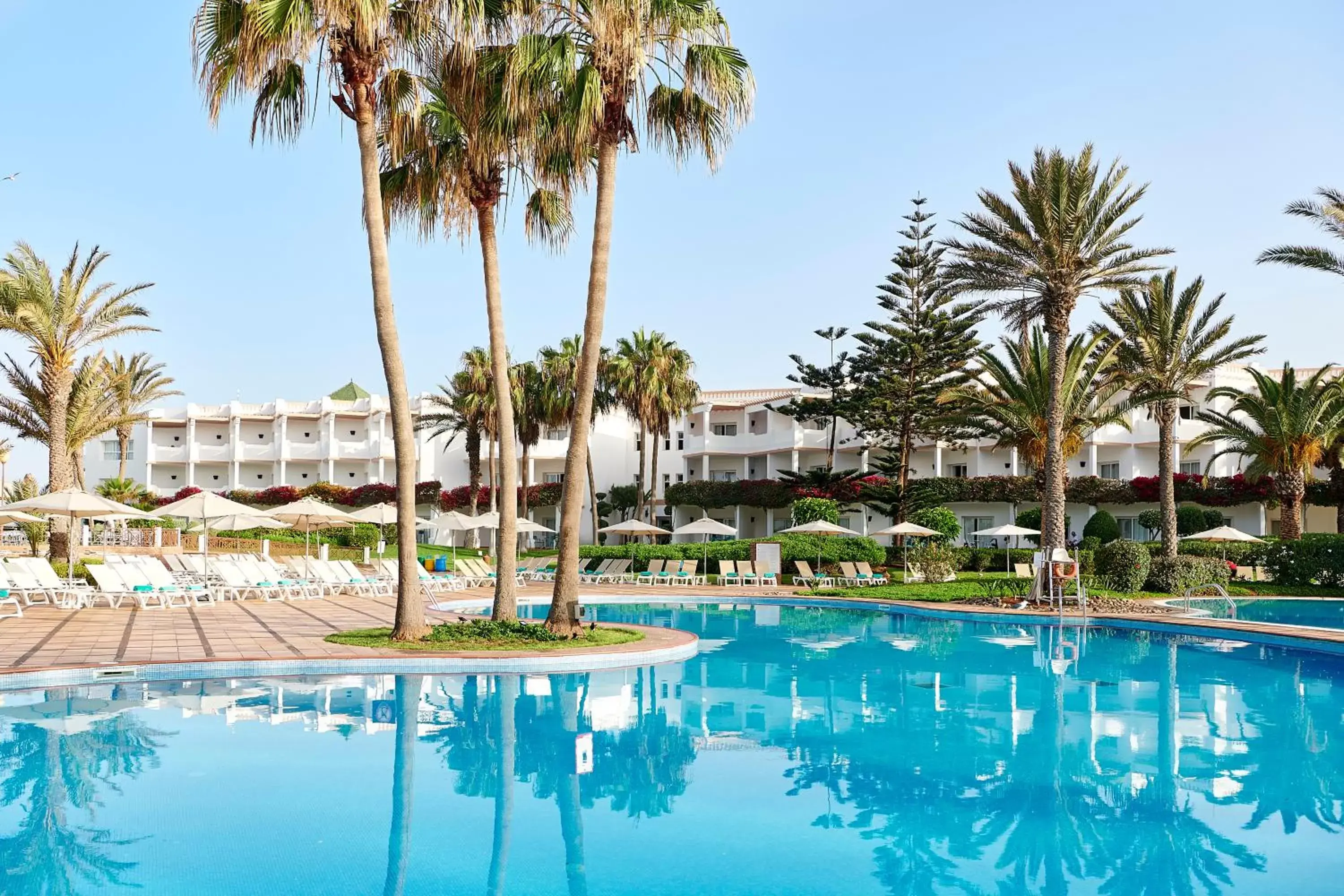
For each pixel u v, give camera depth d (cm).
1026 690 1206
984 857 592
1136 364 3017
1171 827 652
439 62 1380
